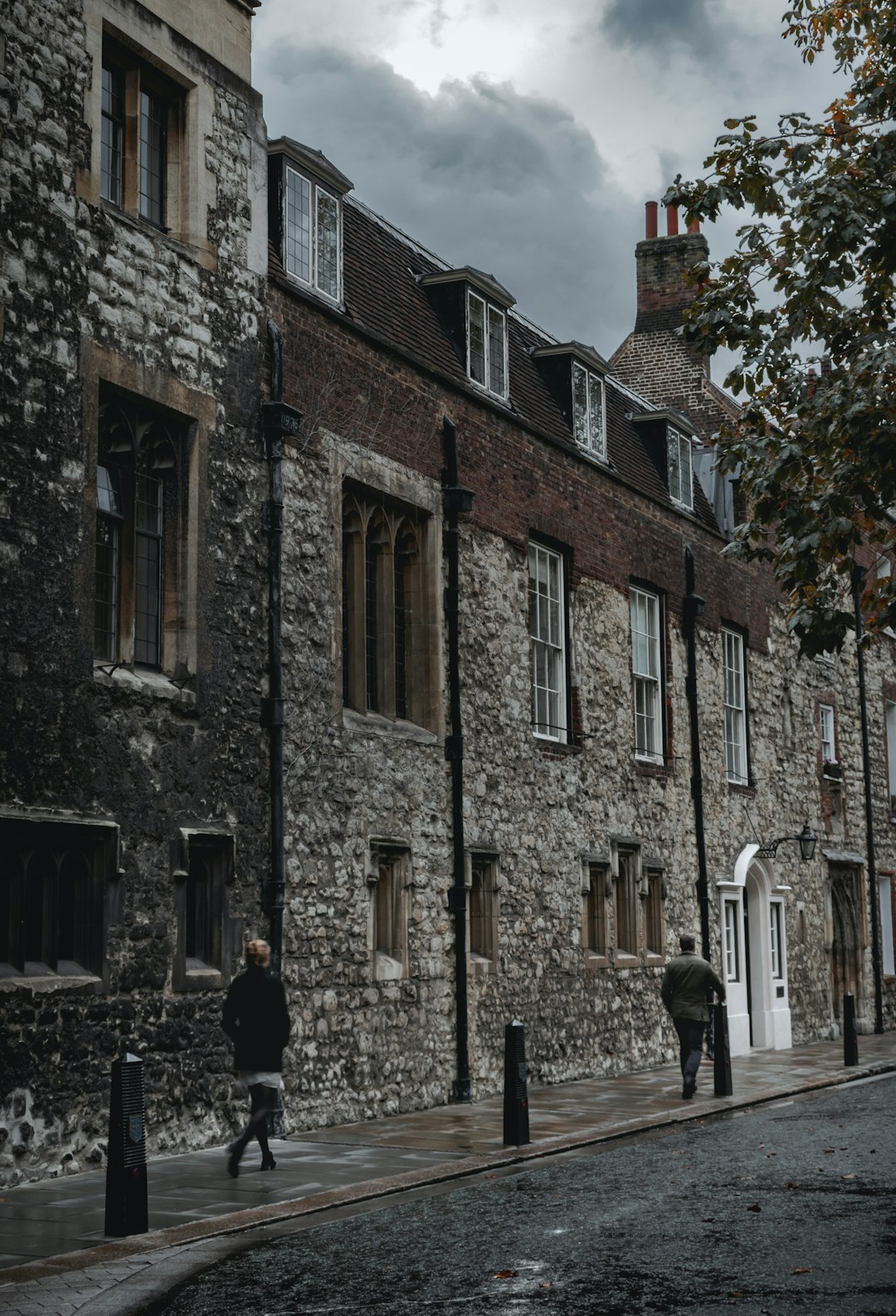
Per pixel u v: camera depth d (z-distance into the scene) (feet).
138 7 37.14
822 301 38.70
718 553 74.02
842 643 39.06
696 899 67.41
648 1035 61.46
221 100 40.34
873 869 88.69
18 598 31.73
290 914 40.14
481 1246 23.86
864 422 36.96
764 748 77.41
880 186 37.27
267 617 40.29
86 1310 19.95
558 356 61.93
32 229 33.06
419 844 46.83
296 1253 23.45
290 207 44.32
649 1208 27.22
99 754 33.76
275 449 40.75
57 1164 31.42
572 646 58.65
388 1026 44.16
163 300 37.19
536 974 53.47
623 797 61.57
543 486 57.52
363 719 44.98
